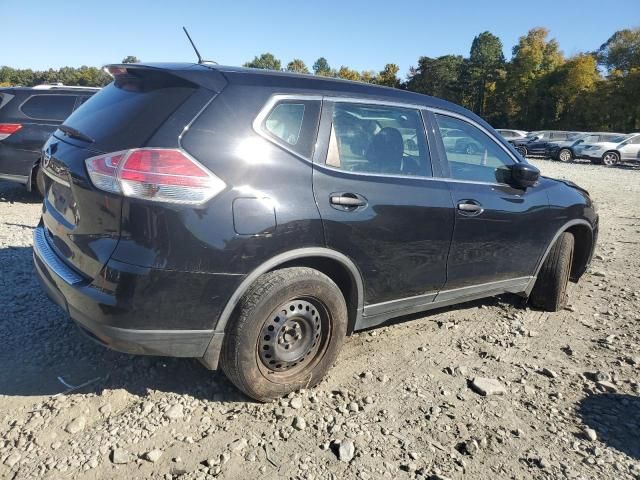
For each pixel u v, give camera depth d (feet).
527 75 242.58
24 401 9.29
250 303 8.81
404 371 11.27
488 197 12.46
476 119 13.06
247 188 8.65
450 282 12.13
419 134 11.66
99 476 7.68
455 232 11.69
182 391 9.85
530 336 13.51
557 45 246.88
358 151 10.48
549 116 233.14
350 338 12.66
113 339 8.28
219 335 8.82
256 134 9.00
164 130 8.32
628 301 16.43
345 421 9.32
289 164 9.25
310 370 10.04
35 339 11.44
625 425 9.75
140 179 7.99
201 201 8.25
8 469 7.66
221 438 8.65
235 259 8.54
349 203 9.79
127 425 8.80
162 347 8.49
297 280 9.19
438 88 315.78
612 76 203.82
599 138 95.45
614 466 8.59
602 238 25.85
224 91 8.93
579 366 12.02
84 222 8.58
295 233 9.09
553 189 14.69
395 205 10.51
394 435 9.05
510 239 13.12
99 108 9.71
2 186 31.40
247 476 7.86
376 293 10.77
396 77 338.95
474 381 10.86
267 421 9.18
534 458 8.68
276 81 9.62
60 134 10.31
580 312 15.37
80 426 8.67
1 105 26.03
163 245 8.05
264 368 9.45
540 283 15.01
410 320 14.02
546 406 10.28
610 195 44.52
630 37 215.31
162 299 8.18
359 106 10.66
